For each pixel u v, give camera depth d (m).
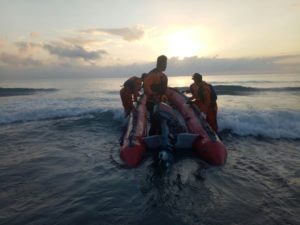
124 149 4.42
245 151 5.12
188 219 2.67
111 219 2.69
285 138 6.05
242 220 2.65
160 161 4.23
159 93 5.14
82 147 5.54
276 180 3.65
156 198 3.13
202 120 5.27
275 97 14.75
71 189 3.43
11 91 21.69
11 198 3.20
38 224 2.62
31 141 6.07
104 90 22.81
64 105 12.05
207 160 4.36
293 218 2.68
